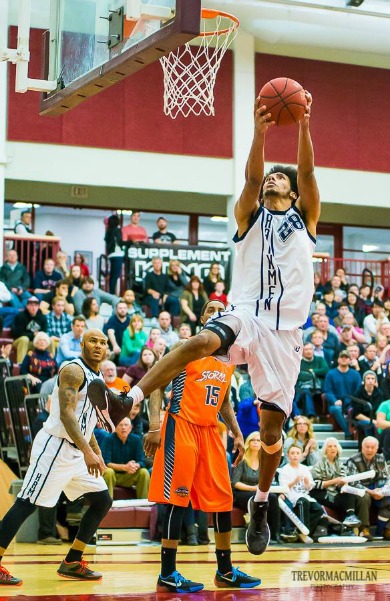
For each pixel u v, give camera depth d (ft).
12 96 55.01
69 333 40.70
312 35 59.98
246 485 33.60
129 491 33.68
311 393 43.73
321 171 61.93
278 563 24.58
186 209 66.08
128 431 33.73
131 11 21.03
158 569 22.61
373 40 61.00
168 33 20.34
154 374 14.23
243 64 59.82
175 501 17.75
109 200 64.39
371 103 63.52
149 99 58.18
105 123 57.16
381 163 63.36
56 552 27.48
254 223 16.03
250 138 59.93
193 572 21.57
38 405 33.91
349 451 40.93
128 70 22.84
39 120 55.52
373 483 35.88
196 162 59.00
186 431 18.11
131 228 56.85
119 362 44.21
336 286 56.34
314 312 50.78
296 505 33.24
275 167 16.62
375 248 69.72
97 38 23.99
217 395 18.45
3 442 37.76
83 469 19.62
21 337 43.01
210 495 18.15
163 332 45.88
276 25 58.44
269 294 15.81
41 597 15.78
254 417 37.01
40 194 62.54
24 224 54.19
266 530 17.89
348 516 34.37
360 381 43.24
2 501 33.83
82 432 19.51
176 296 52.70
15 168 54.95
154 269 52.90
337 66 63.00
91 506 19.88
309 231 16.08
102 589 17.69
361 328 55.72
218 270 54.65
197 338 14.67
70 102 25.91
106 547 30.76
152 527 32.12
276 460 16.78
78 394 19.25
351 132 62.80
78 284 49.73
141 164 57.82
